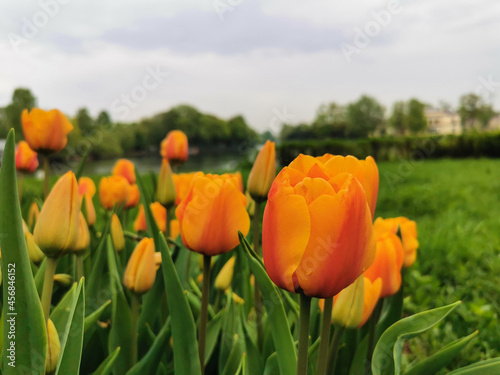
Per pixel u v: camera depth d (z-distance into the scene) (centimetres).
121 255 59
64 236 31
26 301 29
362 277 37
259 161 46
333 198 26
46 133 65
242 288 59
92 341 48
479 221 175
